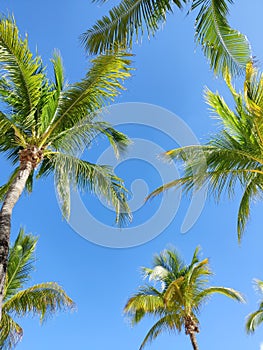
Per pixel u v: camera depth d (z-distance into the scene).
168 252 15.82
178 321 14.26
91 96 9.17
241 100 8.55
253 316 15.89
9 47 8.12
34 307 10.49
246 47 7.88
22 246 11.58
